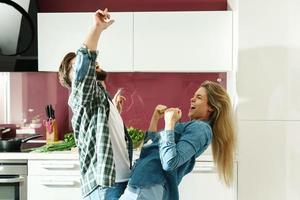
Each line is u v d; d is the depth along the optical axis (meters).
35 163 3.38
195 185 3.39
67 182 3.36
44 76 4.05
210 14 3.53
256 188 3.37
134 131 3.48
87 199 2.19
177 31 3.54
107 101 2.15
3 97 4.06
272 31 3.31
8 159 3.38
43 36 3.62
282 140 3.35
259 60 3.32
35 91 4.05
